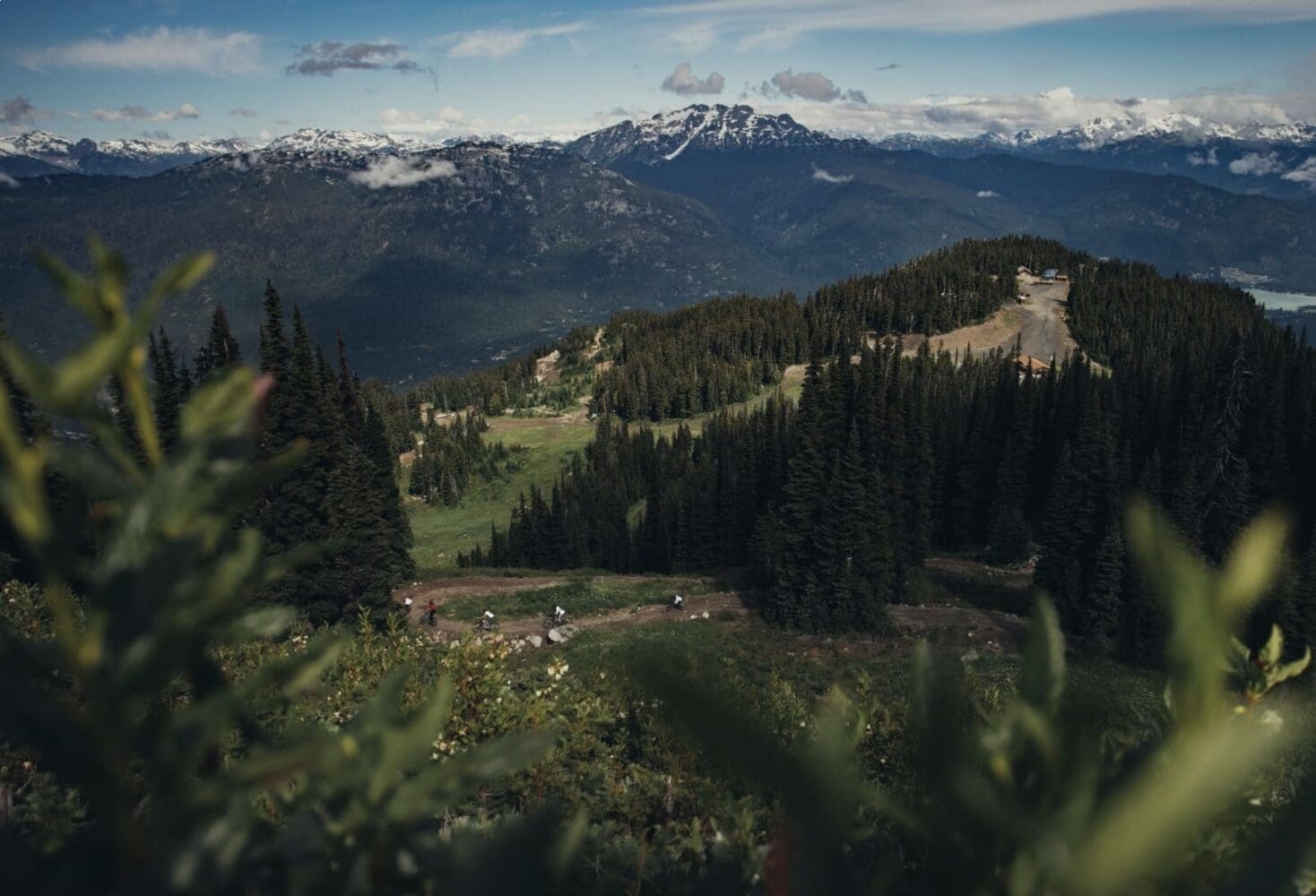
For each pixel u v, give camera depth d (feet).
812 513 185.68
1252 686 3.10
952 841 2.25
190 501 3.29
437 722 3.86
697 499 279.49
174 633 3.20
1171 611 2.07
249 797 3.50
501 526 476.13
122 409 3.41
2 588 50.44
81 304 3.11
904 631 181.27
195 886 3.12
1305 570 120.37
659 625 181.68
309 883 3.43
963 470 291.99
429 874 3.53
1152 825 1.84
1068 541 188.75
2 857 3.06
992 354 551.59
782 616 184.14
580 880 3.27
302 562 3.46
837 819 2.18
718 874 4.16
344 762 3.78
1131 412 310.24
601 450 505.66
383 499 215.31
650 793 26.91
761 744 2.06
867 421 222.89
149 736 3.22
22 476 3.09
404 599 196.34
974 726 2.49
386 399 636.07
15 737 3.02
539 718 38.19
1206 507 214.07
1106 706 2.55
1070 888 1.95
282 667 3.56
